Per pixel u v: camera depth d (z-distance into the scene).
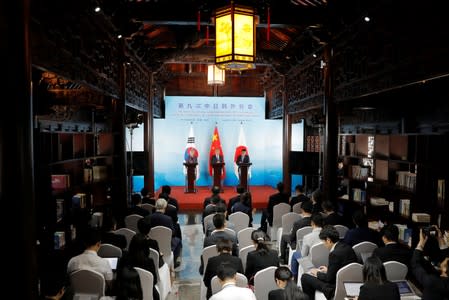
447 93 5.84
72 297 4.24
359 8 6.66
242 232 6.67
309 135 15.29
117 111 8.74
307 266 5.27
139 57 10.91
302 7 7.96
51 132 5.58
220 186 15.32
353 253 4.61
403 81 5.36
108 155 8.39
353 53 7.21
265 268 4.60
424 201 5.89
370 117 8.50
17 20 3.56
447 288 3.81
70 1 5.22
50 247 5.25
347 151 8.68
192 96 16.78
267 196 14.70
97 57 6.79
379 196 7.38
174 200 9.26
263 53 12.87
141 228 5.64
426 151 5.82
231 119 16.81
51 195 5.28
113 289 4.54
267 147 16.94
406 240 6.10
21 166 3.61
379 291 3.37
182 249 8.84
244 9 5.44
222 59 5.53
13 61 3.54
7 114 3.55
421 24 4.86
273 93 16.19
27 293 3.68
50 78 6.01
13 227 3.62
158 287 5.63
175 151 16.69
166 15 7.71
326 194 8.55
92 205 7.46
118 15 7.49
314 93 9.90
